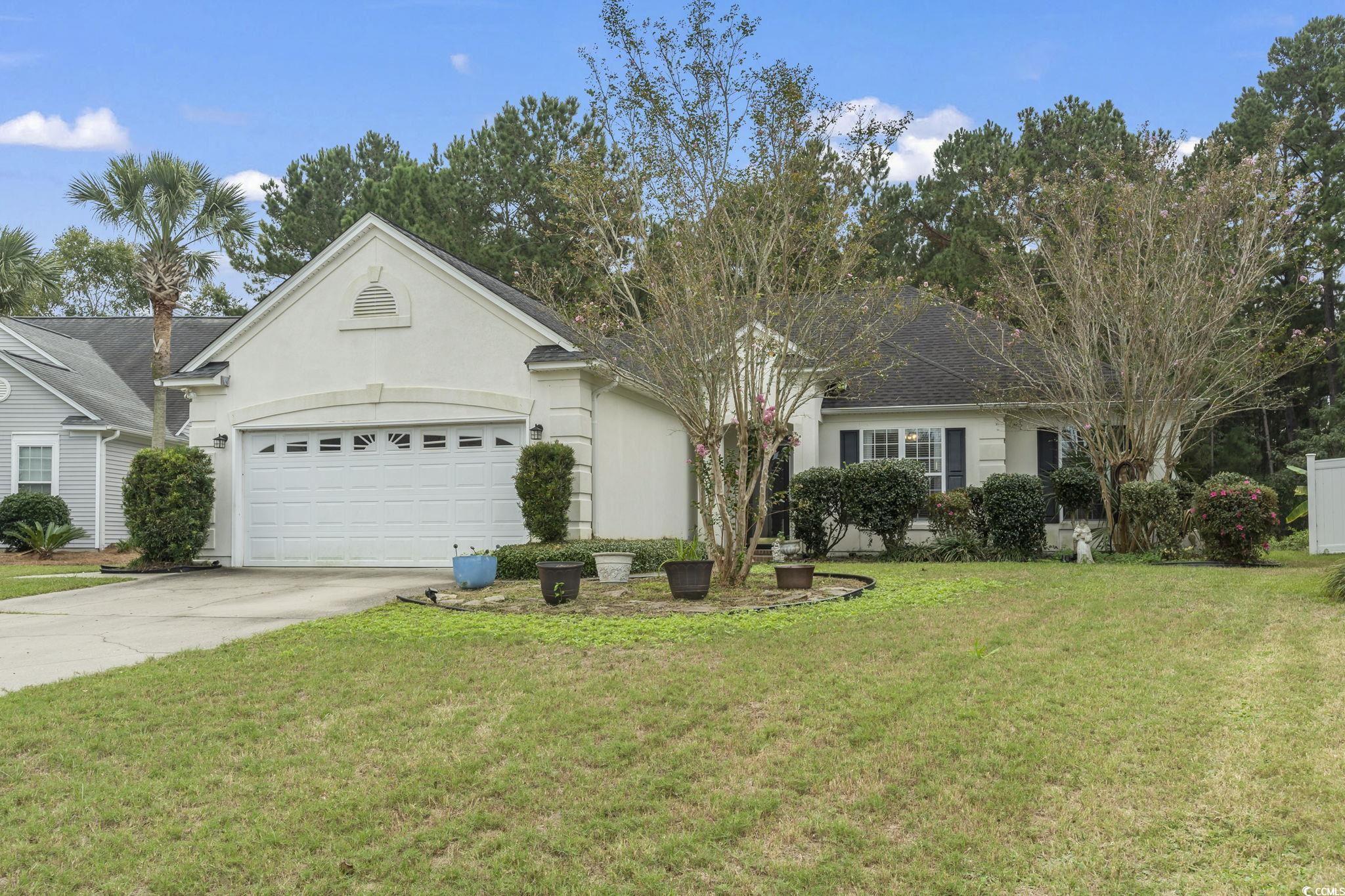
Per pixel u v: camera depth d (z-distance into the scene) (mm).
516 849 4801
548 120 30828
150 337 30656
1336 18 33875
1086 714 6328
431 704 7008
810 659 7930
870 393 18781
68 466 23547
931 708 6559
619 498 17109
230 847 4852
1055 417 19250
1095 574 13547
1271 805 4898
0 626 10914
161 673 8023
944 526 17641
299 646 9062
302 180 38562
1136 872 4414
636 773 5629
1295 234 18312
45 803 5430
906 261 33875
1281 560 15789
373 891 4484
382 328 16328
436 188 30297
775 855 4715
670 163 11969
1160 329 16688
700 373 11938
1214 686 6852
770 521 20359
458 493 16047
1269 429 34812
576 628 9461
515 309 15672
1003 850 4637
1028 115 33156
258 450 16891
